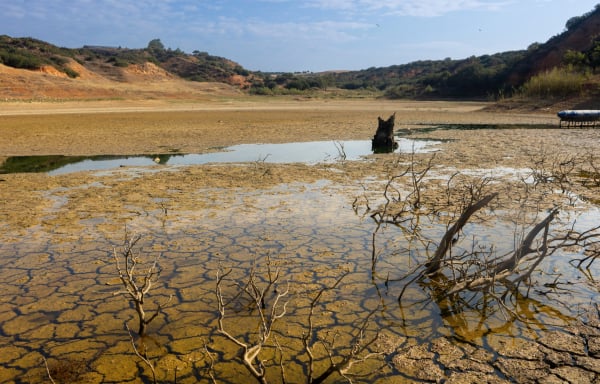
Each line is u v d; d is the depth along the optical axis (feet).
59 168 38.93
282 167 37.73
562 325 13.07
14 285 16.11
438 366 11.37
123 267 17.54
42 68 197.57
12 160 43.65
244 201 26.78
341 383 10.76
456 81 221.05
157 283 16.16
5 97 156.56
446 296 14.92
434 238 20.34
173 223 22.76
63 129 70.95
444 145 51.42
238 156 45.21
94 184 31.83
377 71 406.21
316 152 47.57
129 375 11.17
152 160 42.98
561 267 16.97
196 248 19.42
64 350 12.26
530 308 14.07
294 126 76.54
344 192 28.84
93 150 49.57
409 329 13.07
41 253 19.01
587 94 98.12
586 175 33.12
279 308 14.32
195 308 14.40
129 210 25.13
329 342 12.46
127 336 12.89
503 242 19.63
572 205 25.08
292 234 21.01
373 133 65.31
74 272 17.15
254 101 194.08
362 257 18.30
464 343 12.32
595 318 13.35
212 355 11.92
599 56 120.67
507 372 11.09
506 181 31.24
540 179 29.32
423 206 25.23
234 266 17.56
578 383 10.62
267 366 11.46
